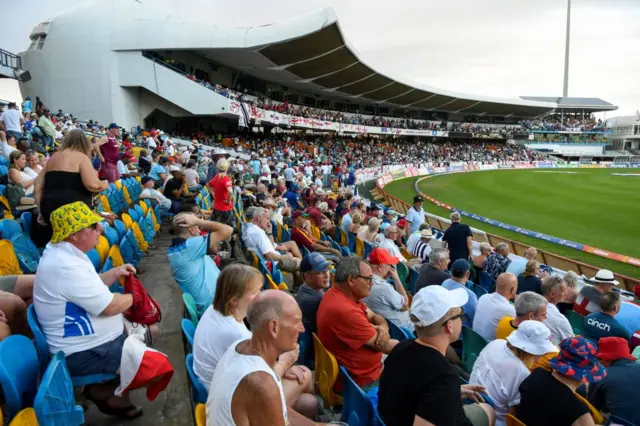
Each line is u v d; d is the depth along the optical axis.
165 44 33.50
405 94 61.59
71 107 34.06
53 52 34.03
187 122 41.50
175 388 4.10
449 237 9.75
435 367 2.58
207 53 36.53
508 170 61.41
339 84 52.34
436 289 2.78
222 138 38.53
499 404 3.51
